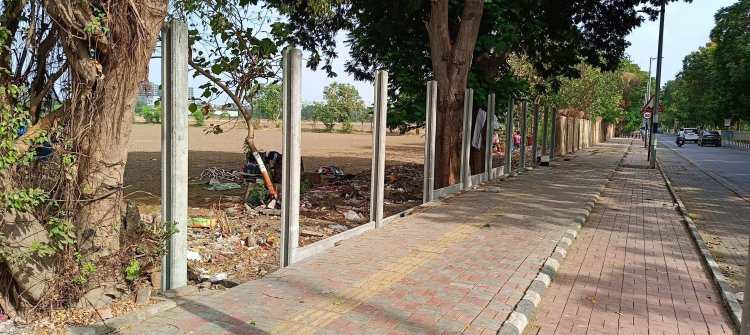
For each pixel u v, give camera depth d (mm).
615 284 6164
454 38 14711
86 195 4844
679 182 18000
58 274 4730
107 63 4785
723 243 8734
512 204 10984
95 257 4922
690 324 5051
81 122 4777
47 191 4707
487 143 15164
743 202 13312
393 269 6227
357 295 5320
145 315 4660
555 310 5340
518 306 5137
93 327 4355
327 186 13906
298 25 17062
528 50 18266
